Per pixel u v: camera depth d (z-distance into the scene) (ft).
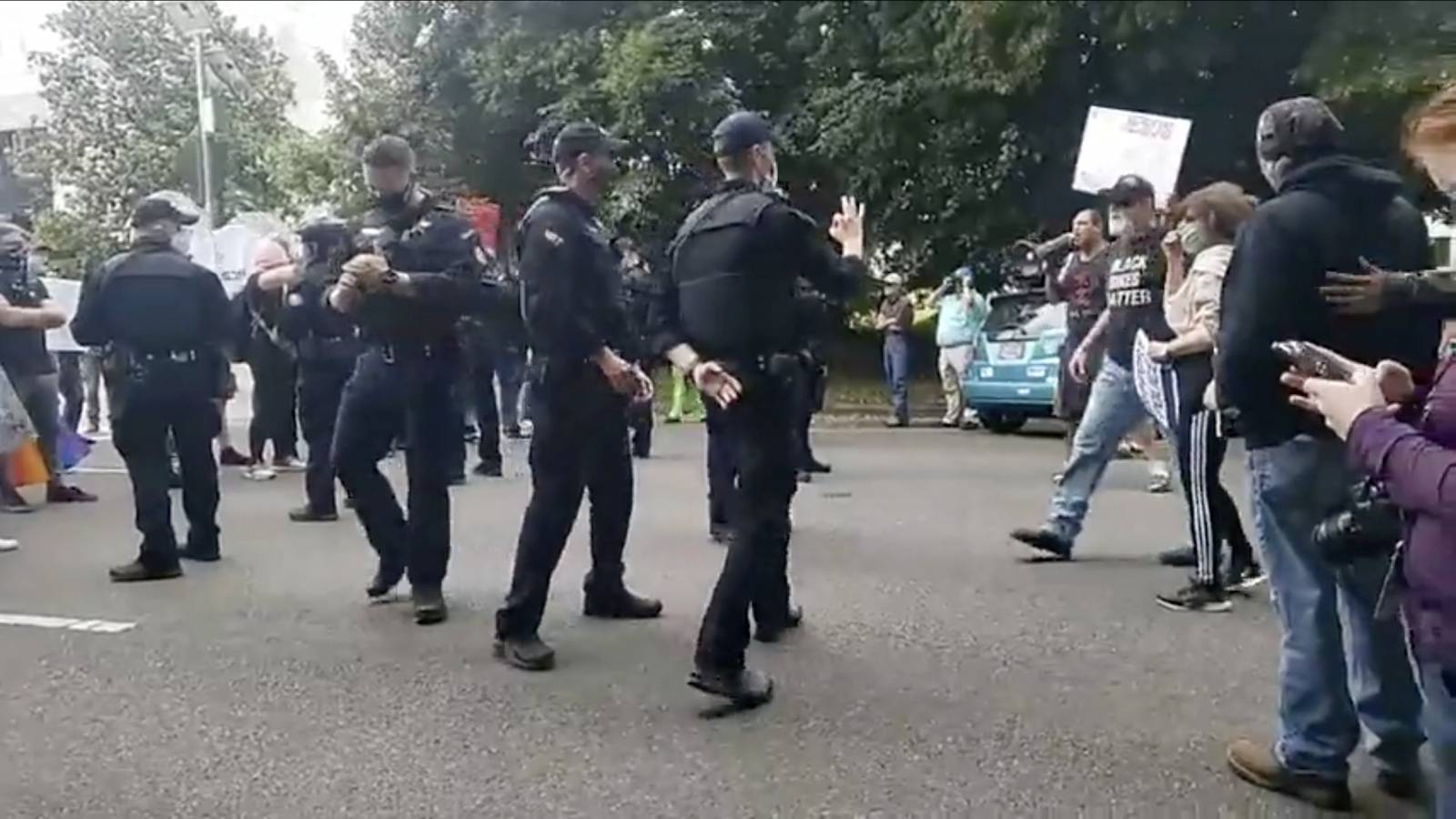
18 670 19.70
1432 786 14.71
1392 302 12.92
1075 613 22.25
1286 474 14.11
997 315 53.98
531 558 19.56
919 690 18.34
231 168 110.93
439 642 20.94
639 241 65.00
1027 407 52.06
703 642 17.44
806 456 38.17
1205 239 22.09
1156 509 32.32
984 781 15.19
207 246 48.24
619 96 69.97
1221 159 61.57
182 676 19.34
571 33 75.82
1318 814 14.30
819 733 16.75
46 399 33.91
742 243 17.01
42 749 16.48
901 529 29.99
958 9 61.98
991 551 27.48
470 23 79.56
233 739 16.78
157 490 25.49
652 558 26.84
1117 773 15.42
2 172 54.19
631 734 16.79
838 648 20.30
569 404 19.22
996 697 18.03
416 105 81.25
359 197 80.94
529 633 19.72
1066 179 64.95
